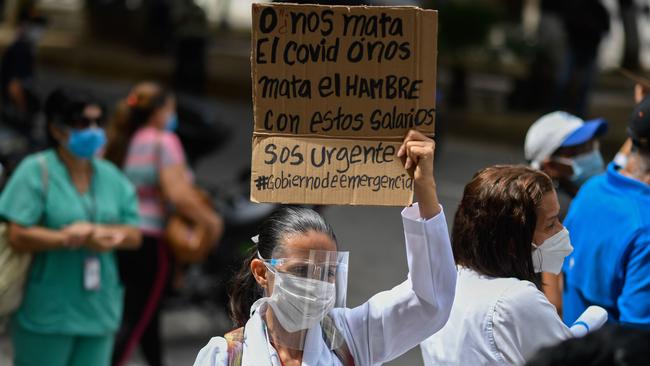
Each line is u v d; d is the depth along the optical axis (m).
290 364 4.34
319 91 4.27
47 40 39.88
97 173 7.82
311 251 4.28
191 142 12.09
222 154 21.05
